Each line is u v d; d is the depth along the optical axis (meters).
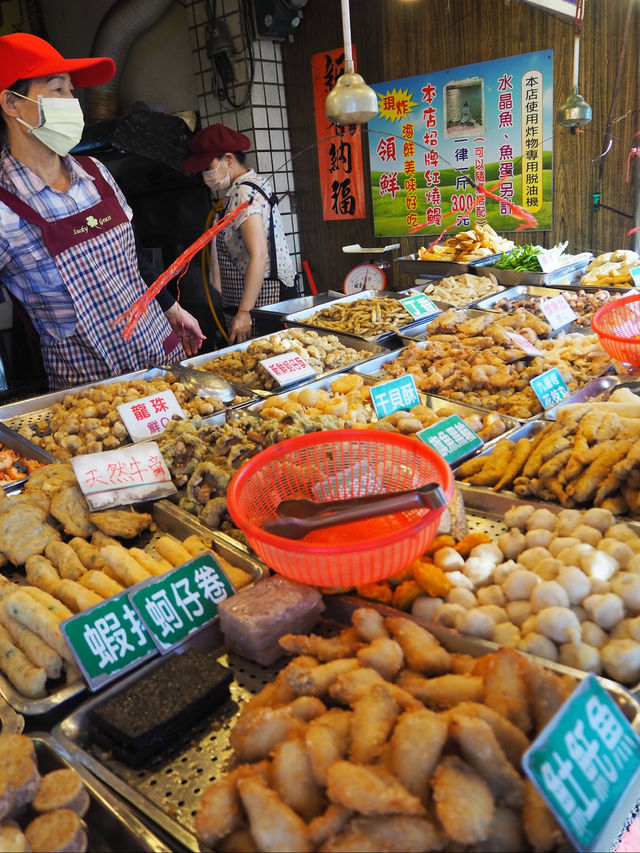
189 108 6.32
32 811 1.01
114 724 1.18
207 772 1.16
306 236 6.45
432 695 1.10
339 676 1.12
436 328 3.39
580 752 0.96
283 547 1.27
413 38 5.18
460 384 2.67
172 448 2.07
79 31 6.94
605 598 1.31
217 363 3.25
